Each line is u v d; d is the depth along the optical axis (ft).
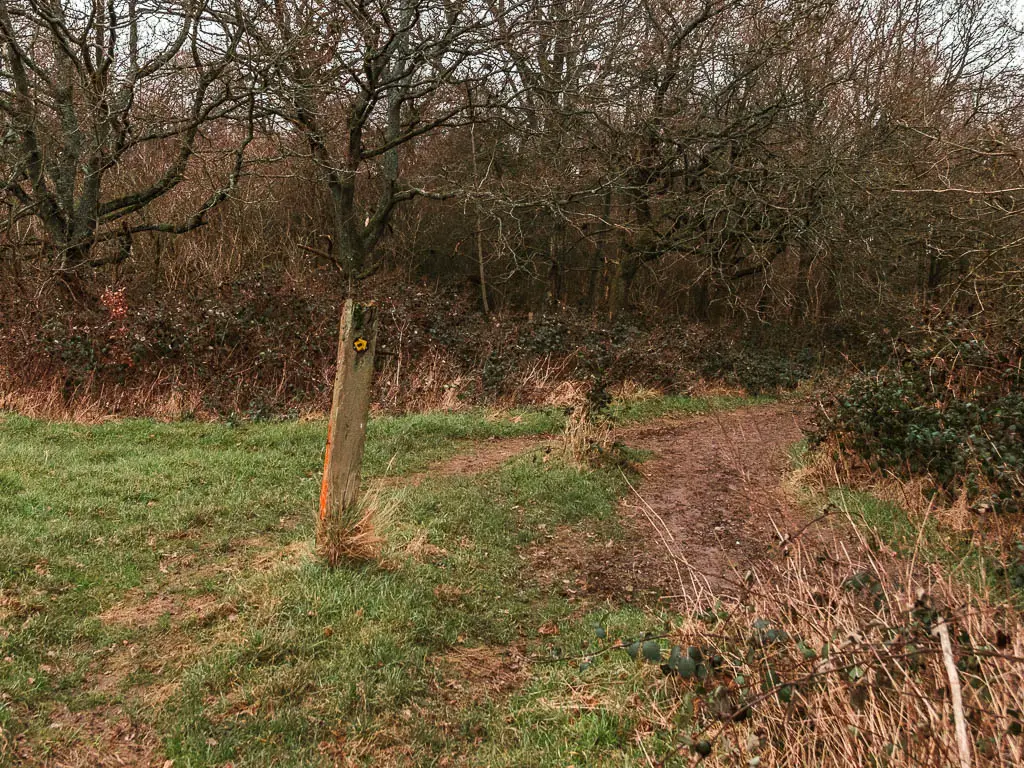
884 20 65.62
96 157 44.86
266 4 44.27
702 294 85.61
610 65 55.52
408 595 15.55
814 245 57.88
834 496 23.02
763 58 55.77
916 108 53.88
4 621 14.11
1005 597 14.53
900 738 8.50
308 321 39.42
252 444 29.37
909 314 43.70
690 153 60.49
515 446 31.50
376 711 12.28
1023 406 21.53
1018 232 39.55
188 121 45.75
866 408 24.63
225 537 19.25
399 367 38.75
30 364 33.91
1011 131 41.39
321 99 48.75
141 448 27.63
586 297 88.63
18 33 43.01
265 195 62.39
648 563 19.44
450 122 61.72
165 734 11.57
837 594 11.34
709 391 51.67
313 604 14.89
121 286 43.27
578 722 11.78
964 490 19.31
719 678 11.21
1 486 21.42
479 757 11.36
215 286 41.91
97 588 16.05
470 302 74.43
